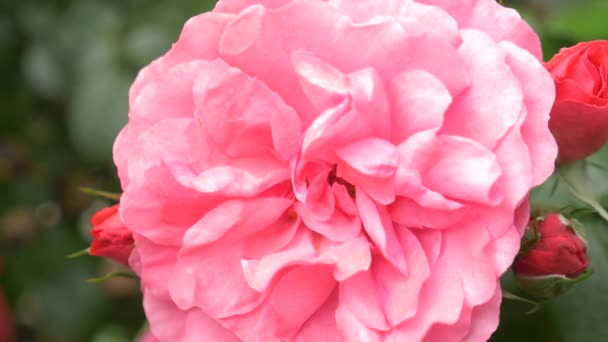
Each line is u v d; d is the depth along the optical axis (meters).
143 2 0.52
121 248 0.40
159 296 0.39
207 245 0.38
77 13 0.53
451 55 0.38
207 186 0.38
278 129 0.38
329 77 0.38
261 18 0.38
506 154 0.37
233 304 0.39
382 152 0.38
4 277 0.55
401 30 0.38
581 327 0.42
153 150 0.39
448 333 0.38
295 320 0.38
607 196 0.42
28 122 0.55
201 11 0.52
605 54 0.39
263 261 0.38
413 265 0.38
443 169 0.37
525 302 0.42
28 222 0.56
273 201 0.38
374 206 0.38
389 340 0.38
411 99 0.38
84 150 0.52
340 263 0.38
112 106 0.52
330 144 0.38
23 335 0.58
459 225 0.38
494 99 0.38
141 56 0.52
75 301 0.55
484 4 0.39
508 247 0.37
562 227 0.39
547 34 0.46
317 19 0.38
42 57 0.53
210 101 0.38
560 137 0.40
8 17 0.54
